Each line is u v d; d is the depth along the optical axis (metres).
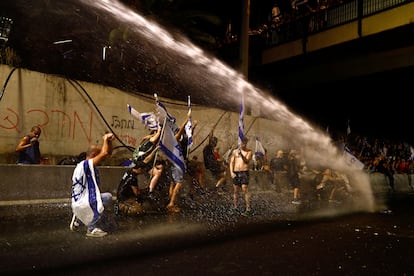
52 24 14.57
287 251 5.44
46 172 8.94
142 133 12.81
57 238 5.92
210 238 6.20
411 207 11.27
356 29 19.22
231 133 15.39
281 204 11.31
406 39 18.08
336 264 4.83
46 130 10.87
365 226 7.66
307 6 21.81
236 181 9.55
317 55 21.67
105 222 6.41
